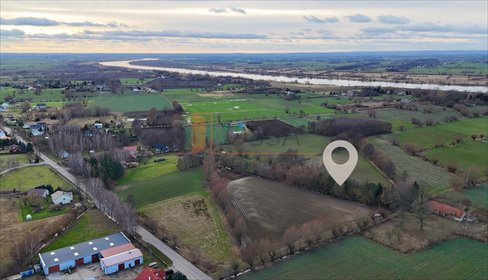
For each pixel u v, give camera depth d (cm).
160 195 13162
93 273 8938
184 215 11656
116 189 13800
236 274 8619
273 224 10831
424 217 11188
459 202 12125
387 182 13288
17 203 12562
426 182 13688
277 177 14175
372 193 11919
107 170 14538
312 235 10038
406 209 11644
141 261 9238
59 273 8944
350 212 11506
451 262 9075
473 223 11012
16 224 11169
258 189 13325
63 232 10750
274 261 9106
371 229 10600
